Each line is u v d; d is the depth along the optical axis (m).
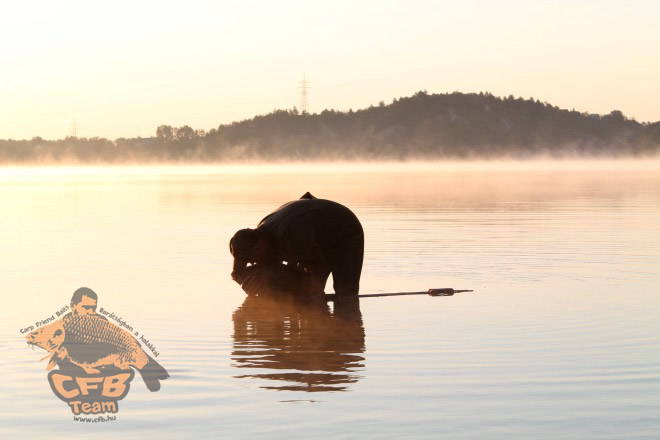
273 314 13.91
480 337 11.77
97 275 18.22
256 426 7.94
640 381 9.39
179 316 13.65
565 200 46.44
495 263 19.73
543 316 13.28
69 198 54.81
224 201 48.81
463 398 8.78
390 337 11.95
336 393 9.03
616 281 16.91
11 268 19.34
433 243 23.81
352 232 16.31
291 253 15.66
